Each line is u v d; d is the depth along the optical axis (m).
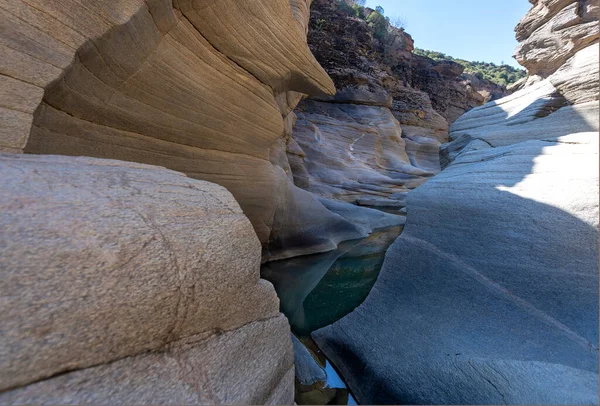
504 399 3.54
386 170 27.19
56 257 1.37
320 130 25.67
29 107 3.14
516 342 4.35
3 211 1.43
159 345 1.62
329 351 5.74
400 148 30.03
